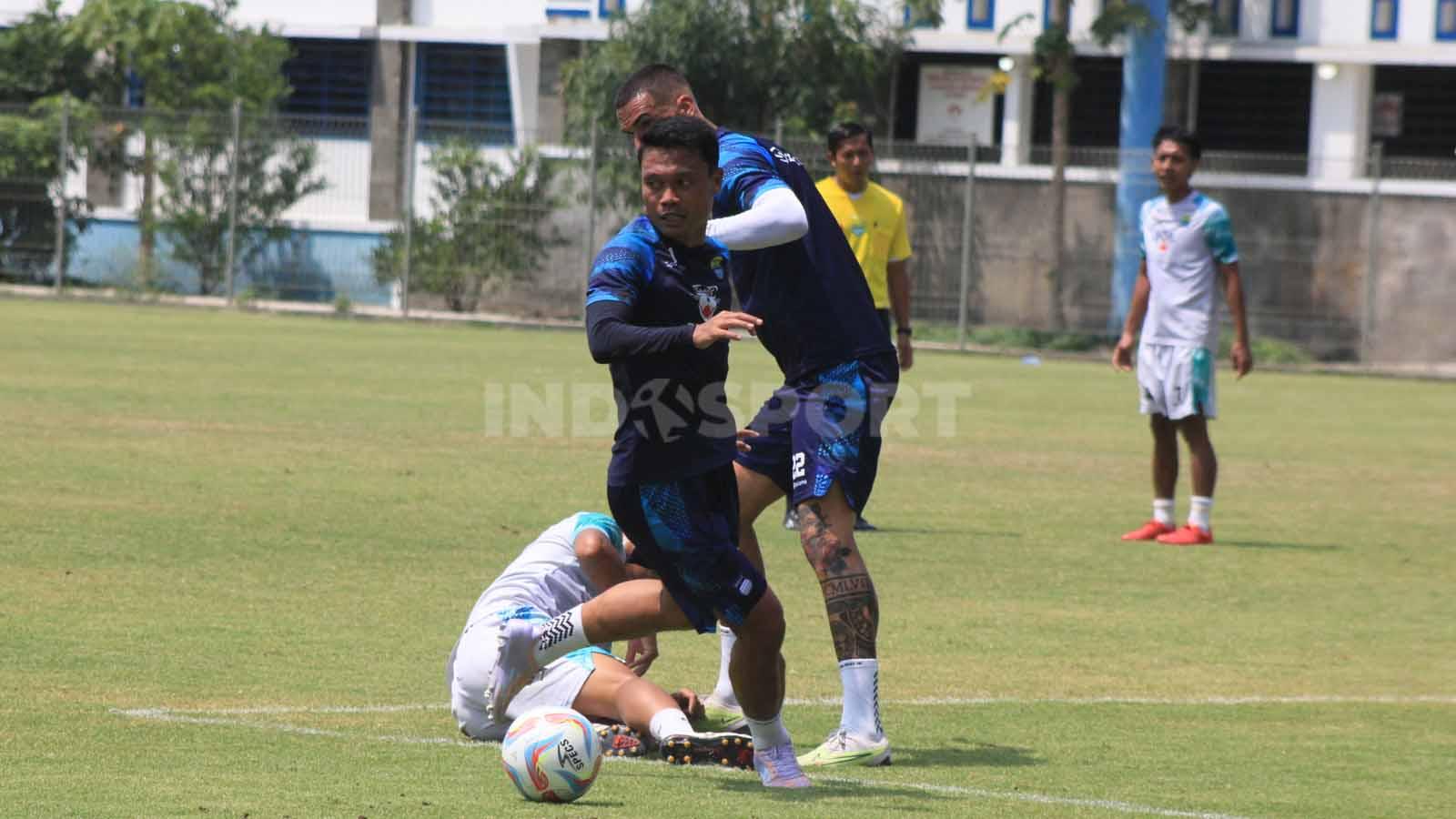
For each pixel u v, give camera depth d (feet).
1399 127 412.36
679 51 377.09
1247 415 246.68
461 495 142.10
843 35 384.06
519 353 285.43
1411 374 327.88
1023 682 85.97
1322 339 341.00
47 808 57.26
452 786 62.44
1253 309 344.28
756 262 71.72
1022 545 130.82
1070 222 353.72
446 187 361.51
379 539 120.26
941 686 84.69
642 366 62.54
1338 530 145.18
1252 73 419.33
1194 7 393.09
